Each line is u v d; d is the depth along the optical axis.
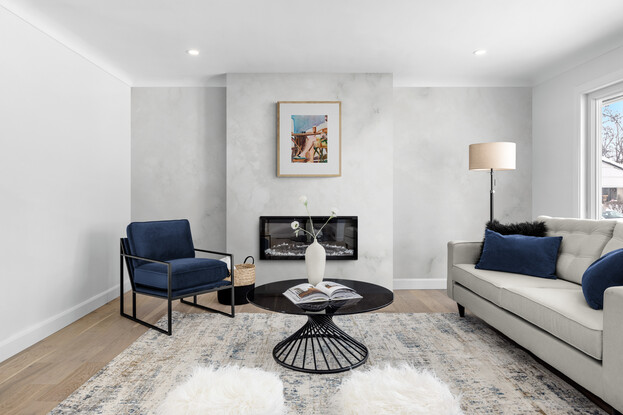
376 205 4.18
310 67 4.00
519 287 2.47
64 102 3.18
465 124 4.46
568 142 3.89
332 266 4.20
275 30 3.12
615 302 1.63
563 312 1.98
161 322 3.20
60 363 2.40
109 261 3.89
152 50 3.52
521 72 4.17
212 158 4.47
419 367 2.32
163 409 1.24
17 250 2.64
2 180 2.52
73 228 3.29
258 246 4.19
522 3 2.69
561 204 4.00
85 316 3.36
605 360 1.68
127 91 4.34
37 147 2.85
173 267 2.99
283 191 4.19
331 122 4.13
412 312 3.51
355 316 3.37
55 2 2.63
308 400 1.94
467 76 4.32
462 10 2.79
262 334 2.90
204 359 2.44
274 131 4.17
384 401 1.20
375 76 4.16
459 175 4.48
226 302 3.74
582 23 3.00
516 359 2.44
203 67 4.00
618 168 3.48
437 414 1.16
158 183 4.46
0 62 2.51
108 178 3.90
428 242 4.48
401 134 4.47
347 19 2.93
